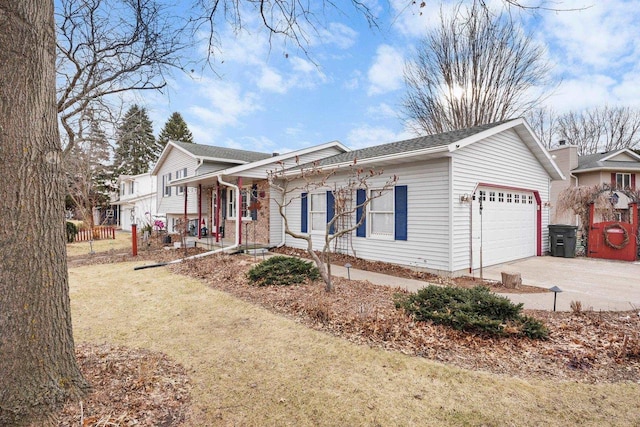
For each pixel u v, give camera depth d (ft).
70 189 67.05
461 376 10.15
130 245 51.34
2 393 6.74
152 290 21.83
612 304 17.20
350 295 18.40
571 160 57.93
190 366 10.87
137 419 7.82
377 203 29.68
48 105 7.64
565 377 10.08
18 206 7.05
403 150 27.25
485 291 15.07
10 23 6.88
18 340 6.98
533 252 36.35
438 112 61.16
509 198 32.07
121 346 12.56
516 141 32.60
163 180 64.18
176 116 137.80
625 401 8.84
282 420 8.09
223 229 48.32
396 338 12.71
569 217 46.19
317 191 35.68
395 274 25.46
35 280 7.32
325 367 10.78
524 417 8.18
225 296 19.60
